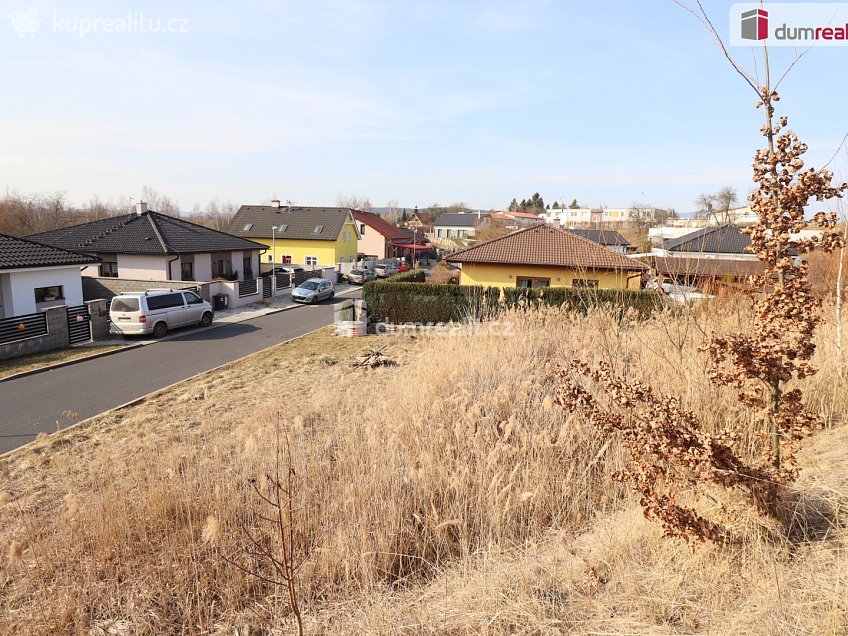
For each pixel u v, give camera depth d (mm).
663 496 3154
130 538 4688
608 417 3266
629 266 17703
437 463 5355
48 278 17484
